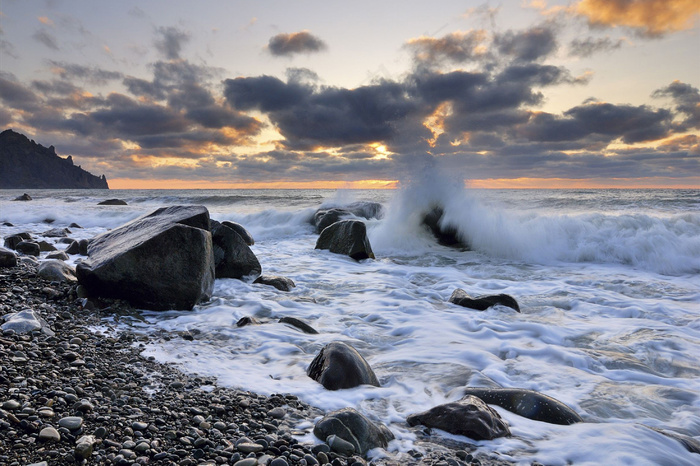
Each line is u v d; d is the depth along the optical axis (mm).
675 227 11133
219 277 7941
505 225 11805
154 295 5801
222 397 3332
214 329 5199
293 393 3494
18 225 17531
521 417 3180
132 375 3625
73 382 3299
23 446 2375
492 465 2559
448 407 3076
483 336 5203
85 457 2354
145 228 6621
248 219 17891
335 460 2502
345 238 11180
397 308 6430
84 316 5184
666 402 3543
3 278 6145
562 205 21969
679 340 5031
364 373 3771
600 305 6688
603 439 2787
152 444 2562
